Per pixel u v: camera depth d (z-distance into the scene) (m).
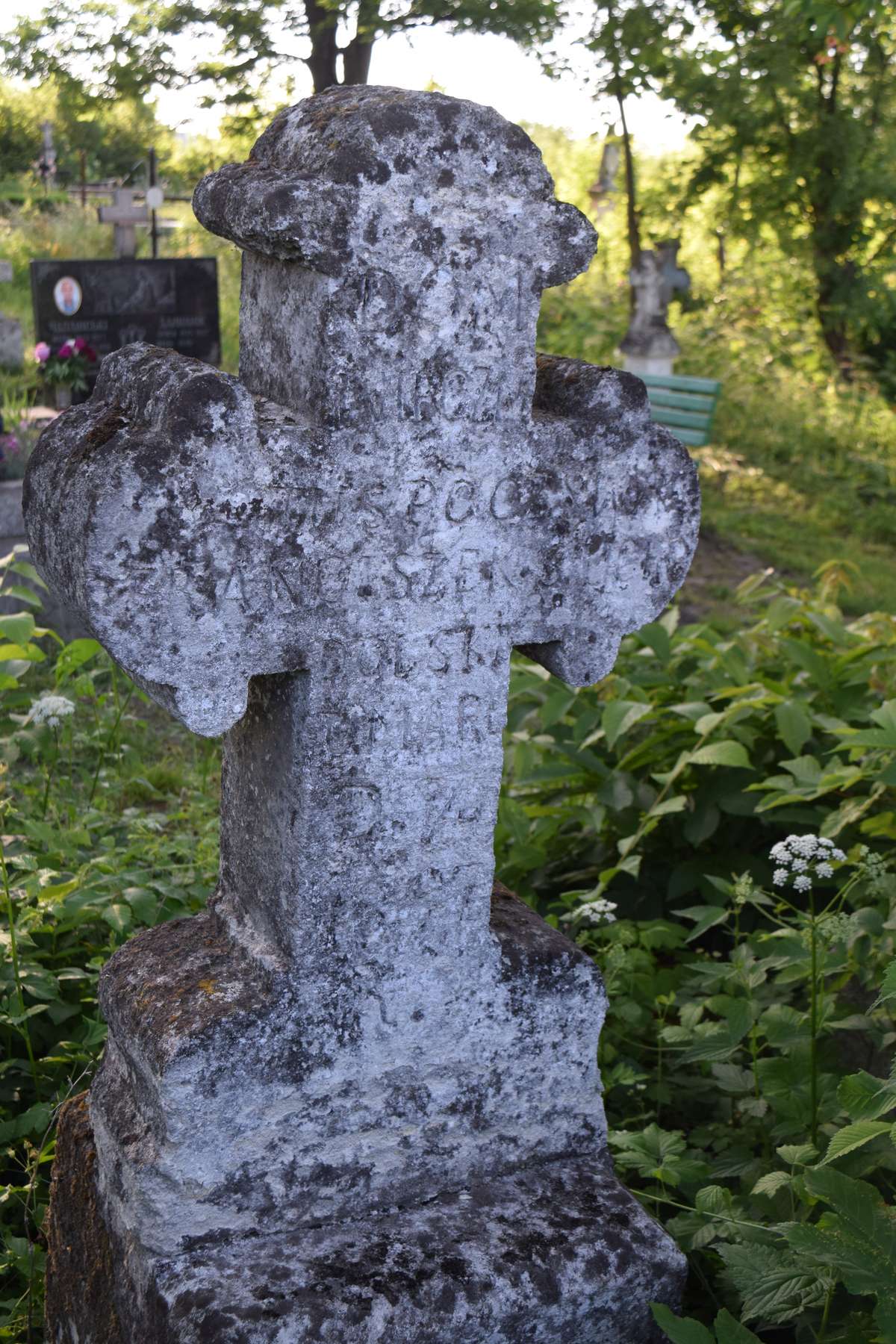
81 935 3.55
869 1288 1.85
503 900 2.49
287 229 1.87
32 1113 2.79
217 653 1.97
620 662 4.58
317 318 1.93
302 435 1.95
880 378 15.46
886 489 11.62
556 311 15.93
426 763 2.16
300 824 2.09
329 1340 1.94
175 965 2.23
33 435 7.55
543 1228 2.20
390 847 2.15
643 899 3.95
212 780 5.04
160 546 1.88
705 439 11.59
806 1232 1.91
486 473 2.10
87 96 15.02
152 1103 2.08
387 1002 2.19
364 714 2.09
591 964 2.34
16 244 18.00
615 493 2.22
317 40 13.73
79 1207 2.35
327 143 1.93
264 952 2.17
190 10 13.61
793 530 10.52
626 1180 2.78
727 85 14.33
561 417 2.19
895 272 16.09
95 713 5.27
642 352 12.88
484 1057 2.28
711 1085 3.00
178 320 10.76
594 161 19.83
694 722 4.03
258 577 1.96
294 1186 2.15
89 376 10.27
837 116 14.71
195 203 2.08
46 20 14.09
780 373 14.04
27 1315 2.56
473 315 2.02
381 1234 2.16
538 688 4.50
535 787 4.32
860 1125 2.00
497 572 2.16
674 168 18.11
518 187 2.00
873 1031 2.72
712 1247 2.47
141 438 1.86
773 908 3.76
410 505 2.05
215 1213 2.09
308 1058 2.12
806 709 3.90
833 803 3.88
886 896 3.18
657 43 14.20
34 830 3.77
